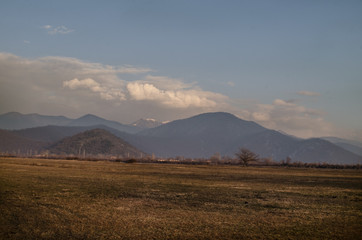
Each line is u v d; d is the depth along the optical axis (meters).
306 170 106.69
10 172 53.12
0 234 15.79
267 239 15.82
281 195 32.72
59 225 17.80
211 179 53.34
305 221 19.91
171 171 75.00
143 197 29.03
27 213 20.58
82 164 97.00
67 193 30.08
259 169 105.00
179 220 19.64
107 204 24.73
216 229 17.56
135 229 17.28
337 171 103.06
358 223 19.45
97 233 16.36
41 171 58.41
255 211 23.14
